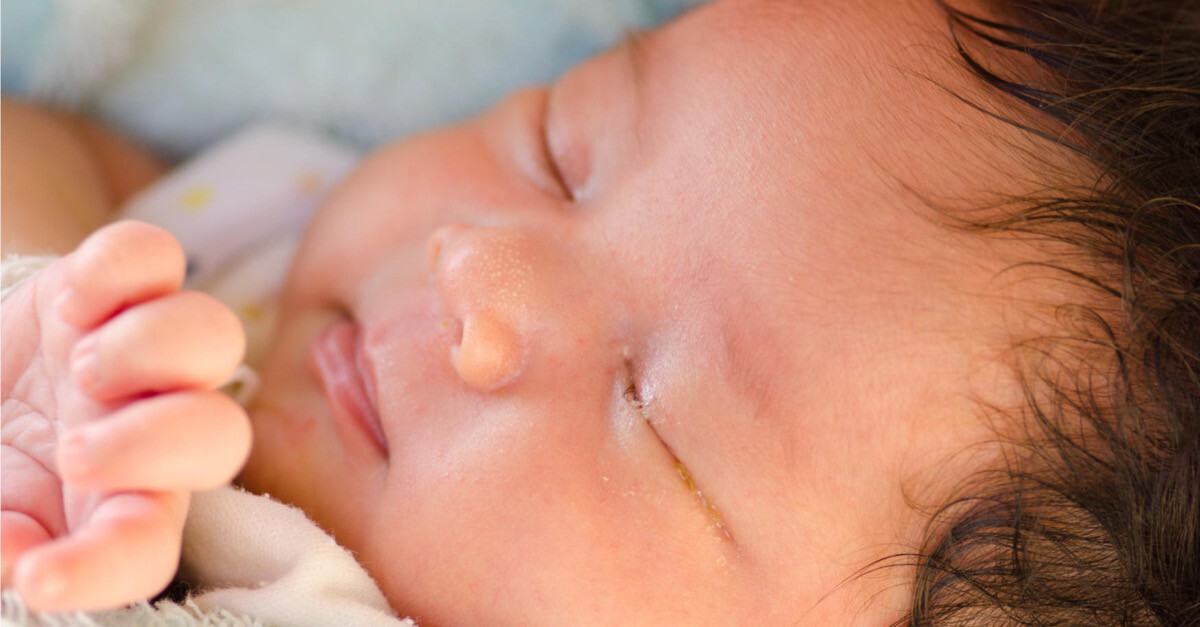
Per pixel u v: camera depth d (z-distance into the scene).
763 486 0.25
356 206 0.29
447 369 0.26
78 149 0.31
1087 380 0.25
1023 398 0.25
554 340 0.26
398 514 0.26
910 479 0.25
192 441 0.23
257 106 0.33
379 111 0.33
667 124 0.27
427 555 0.26
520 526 0.26
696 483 0.26
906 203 0.26
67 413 0.24
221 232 0.31
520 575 0.26
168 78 0.32
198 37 0.32
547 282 0.26
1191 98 0.27
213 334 0.23
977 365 0.25
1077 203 0.26
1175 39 0.28
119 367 0.23
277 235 0.32
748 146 0.26
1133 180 0.26
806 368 0.25
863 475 0.25
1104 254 0.26
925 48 0.27
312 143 0.33
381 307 0.28
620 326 0.26
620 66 0.28
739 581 0.26
